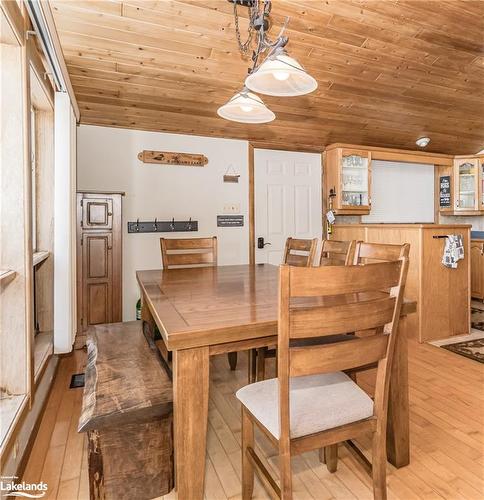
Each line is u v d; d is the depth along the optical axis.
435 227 3.21
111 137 3.49
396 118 4.02
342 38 2.75
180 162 3.73
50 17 2.11
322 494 1.42
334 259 2.37
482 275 4.81
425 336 3.19
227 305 1.51
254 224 4.12
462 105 3.90
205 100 3.24
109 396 1.34
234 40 2.61
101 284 3.06
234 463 1.62
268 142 4.14
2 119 1.64
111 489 1.35
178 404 1.22
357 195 4.44
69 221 2.75
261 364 2.08
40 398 2.04
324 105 3.60
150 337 1.98
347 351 1.12
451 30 2.76
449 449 1.69
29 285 1.72
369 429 1.23
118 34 2.46
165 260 2.77
